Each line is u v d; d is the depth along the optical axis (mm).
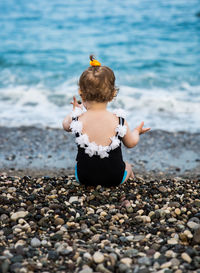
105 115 3205
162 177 4988
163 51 13297
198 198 3299
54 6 23219
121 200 3199
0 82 9805
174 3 23297
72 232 2680
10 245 2486
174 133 6645
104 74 3055
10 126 6879
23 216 2857
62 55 12883
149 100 8289
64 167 5320
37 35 16047
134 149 6066
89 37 15625
